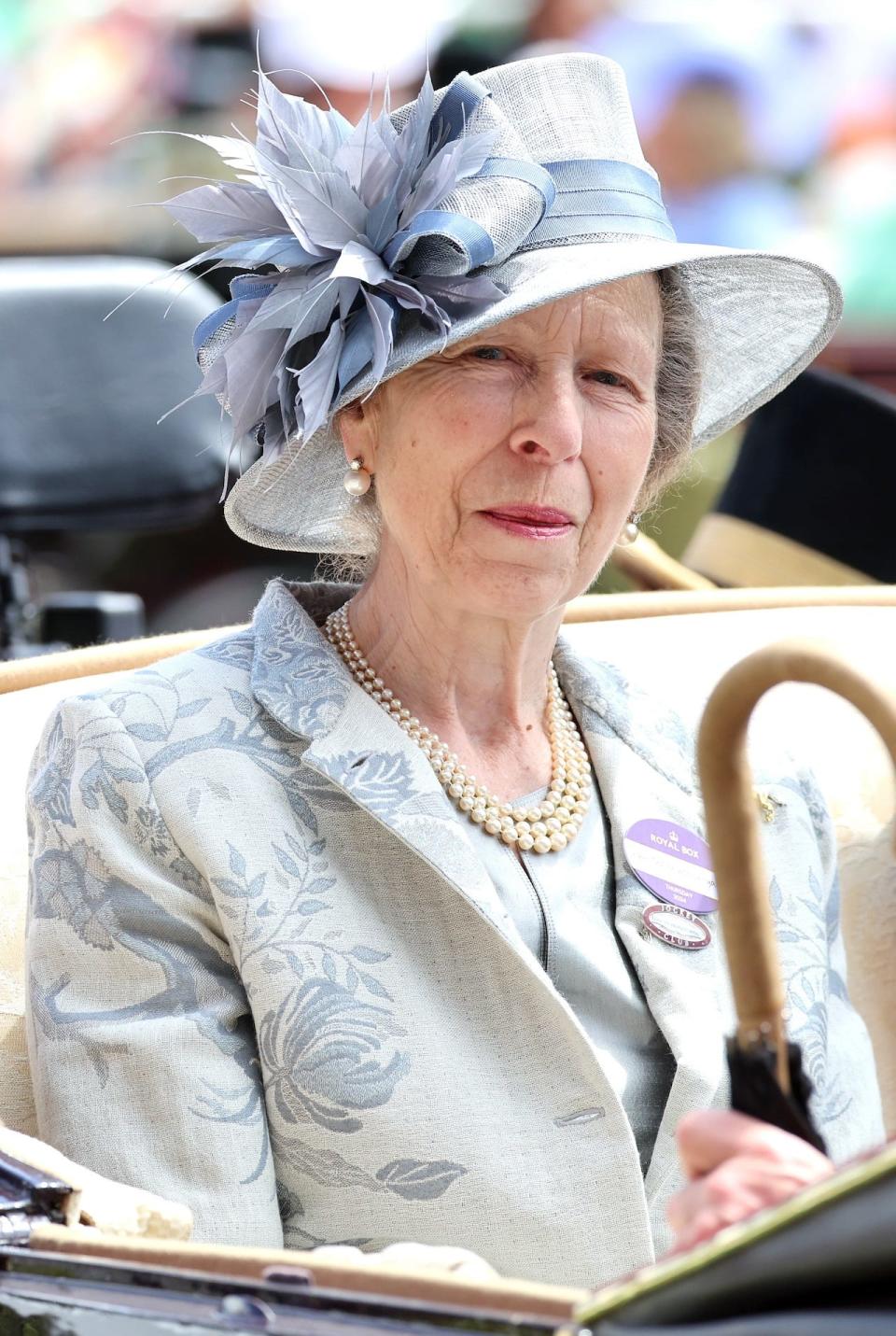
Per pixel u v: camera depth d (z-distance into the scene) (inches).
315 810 208.2
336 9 666.2
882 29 687.7
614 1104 200.1
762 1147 113.0
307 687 214.7
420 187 206.5
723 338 253.4
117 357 450.9
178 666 220.5
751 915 112.9
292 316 208.2
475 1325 111.3
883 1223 93.2
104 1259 130.7
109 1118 193.2
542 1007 201.5
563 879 218.7
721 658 293.0
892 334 703.7
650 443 217.8
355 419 220.8
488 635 219.9
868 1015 267.9
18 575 468.1
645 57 693.3
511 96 220.1
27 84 675.4
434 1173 196.1
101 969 200.5
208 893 203.6
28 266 461.7
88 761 206.4
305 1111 196.7
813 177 701.3
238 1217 190.4
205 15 672.4
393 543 221.9
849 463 395.2
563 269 206.4
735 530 408.8
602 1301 101.6
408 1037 198.7
